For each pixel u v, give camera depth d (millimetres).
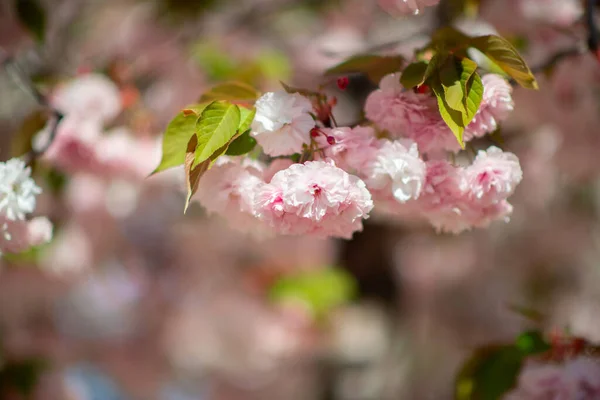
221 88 2529
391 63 2654
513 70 2486
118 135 3969
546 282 7562
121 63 4457
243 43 6543
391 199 2312
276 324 6582
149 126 4281
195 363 7133
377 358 7469
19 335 5566
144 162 3936
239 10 6648
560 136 4777
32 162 3285
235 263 6969
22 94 5586
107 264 6379
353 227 2262
